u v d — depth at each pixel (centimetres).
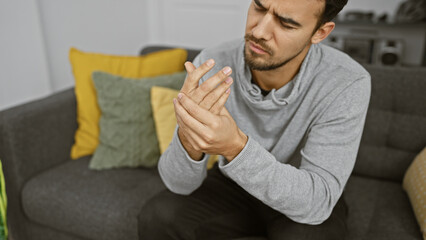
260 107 133
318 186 117
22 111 172
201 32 460
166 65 197
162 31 475
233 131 108
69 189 165
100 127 184
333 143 122
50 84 336
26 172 173
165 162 129
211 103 106
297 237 119
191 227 128
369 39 372
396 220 148
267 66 121
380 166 170
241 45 138
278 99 132
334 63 131
